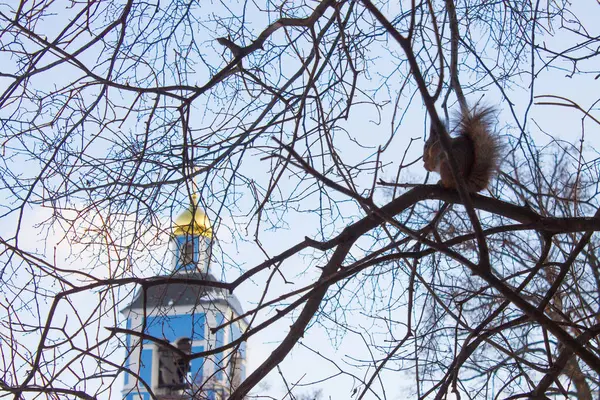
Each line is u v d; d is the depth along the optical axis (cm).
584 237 475
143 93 525
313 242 430
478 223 360
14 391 390
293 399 474
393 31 310
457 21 511
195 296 516
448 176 546
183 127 486
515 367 540
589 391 642
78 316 431
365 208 433
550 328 386
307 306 487
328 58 483
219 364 483
